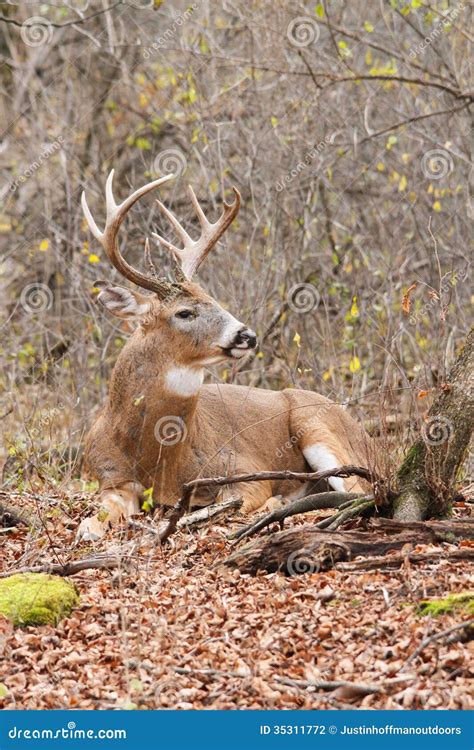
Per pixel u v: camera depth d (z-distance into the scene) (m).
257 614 5.73
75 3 15.34
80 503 8.09
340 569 6.12
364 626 5.52
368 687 5.04
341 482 8.80
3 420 9.65
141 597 6.00
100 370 11.53
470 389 6.72
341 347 11.35
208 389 9.00
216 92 13.24
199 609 5.86
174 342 8.01
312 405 8.88
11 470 8.85
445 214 12.50
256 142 12.84
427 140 12.61
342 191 12.62
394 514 6.67
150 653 5.45
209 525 7.26
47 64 16.09
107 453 8.16
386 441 6.85
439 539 6.36
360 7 13.55
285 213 12.52
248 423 8.98
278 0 12.70
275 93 12.96
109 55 15.23
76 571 6.49
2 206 14.55
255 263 12.38
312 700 5.03
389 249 12.34
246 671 5.24
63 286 13.51
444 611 5.50
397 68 12.77
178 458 8.13
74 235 13.36
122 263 7.99
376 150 12.82
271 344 11.77
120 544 6.98
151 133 14.67
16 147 16.09
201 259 8.59
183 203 13.48
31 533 7.15
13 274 14.11
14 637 5.60
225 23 13.95
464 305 11.77
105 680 5.29
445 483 6.72
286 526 7.17
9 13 16.31
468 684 5.01
